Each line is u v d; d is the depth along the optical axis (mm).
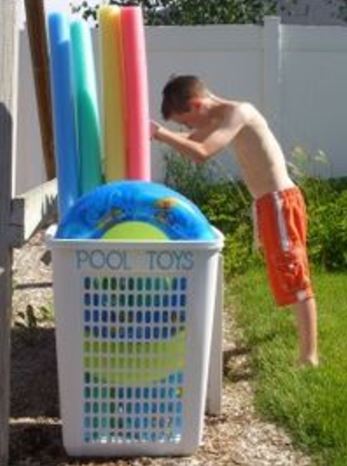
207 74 8312
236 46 8289
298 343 4238
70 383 3107
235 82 8328
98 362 3105
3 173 3021
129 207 3057
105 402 3137
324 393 3617
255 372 4105
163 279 3062
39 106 5887
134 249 3025
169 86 3721
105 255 3027
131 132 3449
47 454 3227
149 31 8242
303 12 12703
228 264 5863
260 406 3650
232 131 3689
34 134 8023
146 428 3166
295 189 3910
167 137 3537
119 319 3078
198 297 3076
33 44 5777
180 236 3062
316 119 8477
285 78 8406
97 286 3057
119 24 3445
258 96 8344
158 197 3059
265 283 5551
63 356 3086
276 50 8273
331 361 4047
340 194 7090
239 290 5492
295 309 3924
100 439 3160
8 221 3027
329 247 6094
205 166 7816
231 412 3633
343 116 8492
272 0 10461
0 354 3072
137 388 3137
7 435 3117
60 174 3359
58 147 3363
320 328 4559
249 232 6285
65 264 3027
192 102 3668
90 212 3064
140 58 3445
